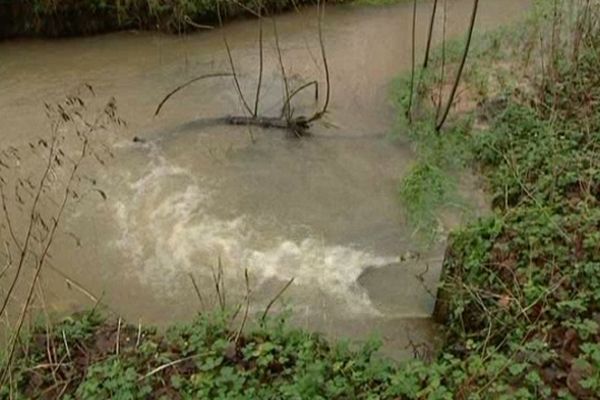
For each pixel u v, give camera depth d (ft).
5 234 17.08
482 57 23.68
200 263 16.62
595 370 11.47
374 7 28.55
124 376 12.36
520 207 15.98
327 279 16.05
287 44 26.09
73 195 18.12
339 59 25.02
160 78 23.98
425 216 17.72
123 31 26.81
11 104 22.31
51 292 15.64
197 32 26.78
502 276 14.23
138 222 17.80
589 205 15.46
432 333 14.23
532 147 18.19
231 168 19.69
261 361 12.62
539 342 12.00
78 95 22.35
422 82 22.27
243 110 22.17
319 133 21.08
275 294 15.61
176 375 12.55
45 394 12.52
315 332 14.02
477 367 11.78
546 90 20.58
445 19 25.34
